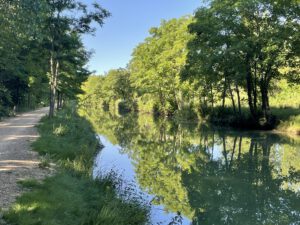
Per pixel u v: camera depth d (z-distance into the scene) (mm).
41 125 23609
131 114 67188
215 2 34469
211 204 11156
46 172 10609
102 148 21688
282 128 32656
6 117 34188
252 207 10914
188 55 35875
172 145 24547
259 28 31891
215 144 24969
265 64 30172
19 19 9219
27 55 29312
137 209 8992
